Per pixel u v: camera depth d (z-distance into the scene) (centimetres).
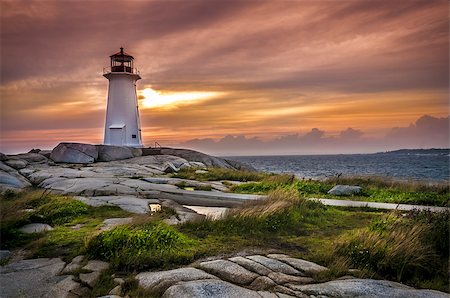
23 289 586
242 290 529
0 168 2200
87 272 648
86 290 588
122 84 4181
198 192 1723
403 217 955
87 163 3225
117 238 750
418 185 1858
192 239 834
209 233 903
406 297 518
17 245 836
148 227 858
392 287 557
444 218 866
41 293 573
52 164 3097
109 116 4197
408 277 649
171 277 583
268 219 988
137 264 670
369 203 1383
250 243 820
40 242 827
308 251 771
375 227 857
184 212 1198
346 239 768
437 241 751
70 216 1112
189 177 2427
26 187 1889
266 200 1232
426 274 661
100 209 1227
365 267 666
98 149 3481
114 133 4097
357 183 2017
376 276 630
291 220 1015
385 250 687
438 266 683
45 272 655
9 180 1888
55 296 564
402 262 659
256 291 534
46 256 755
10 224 938
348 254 704
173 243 772
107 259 707
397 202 1441
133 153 3666
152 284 571
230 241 834
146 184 1900
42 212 1116
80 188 1709
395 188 1839
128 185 1838
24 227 977
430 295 529
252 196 1605
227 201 1503
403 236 728
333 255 700
